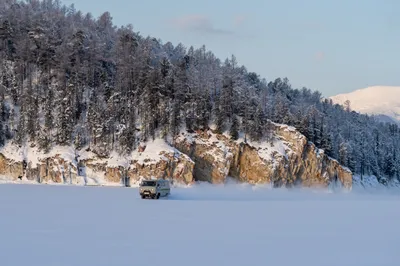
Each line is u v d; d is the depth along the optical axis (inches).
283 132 5452.8
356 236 1046.4
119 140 4800.7
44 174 4557.1
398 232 1127.6
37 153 4665.4
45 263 688.4
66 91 5022.1
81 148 4795.8
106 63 6269.7
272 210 1764.3
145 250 807.1
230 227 1148.5
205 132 5177.2
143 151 4788.4
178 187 4498.0
